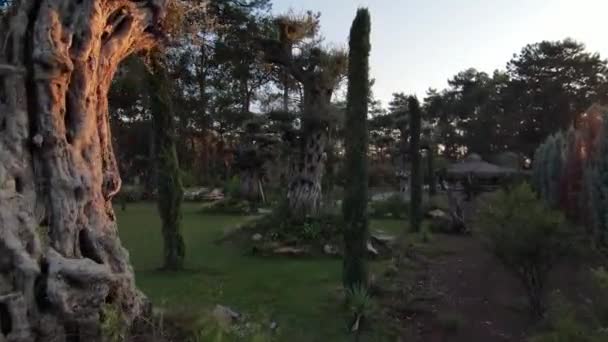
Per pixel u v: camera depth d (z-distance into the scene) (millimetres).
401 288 11672
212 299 9570
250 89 43281
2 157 5004
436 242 19547
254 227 18484
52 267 4871
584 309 8172
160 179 13156
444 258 16172
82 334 4922
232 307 9484
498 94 64500
